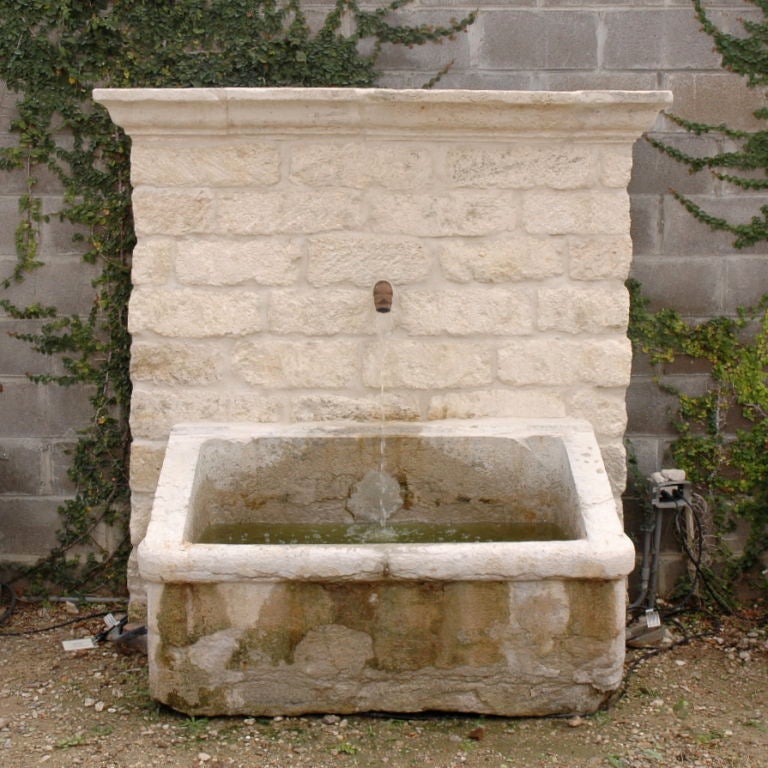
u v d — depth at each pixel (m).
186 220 3.77
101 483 4.36
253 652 3.09
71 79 4.13
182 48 4.15
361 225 3.81
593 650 3.12
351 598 3.07
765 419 4.33
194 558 3.01
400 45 4.20
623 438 4.33
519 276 3.85
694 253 4.30
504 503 3.85
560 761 2.99
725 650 3.99
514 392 3.90
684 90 4.23
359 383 3.88
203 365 3.85
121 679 3.62
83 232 4.25
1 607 4.32
